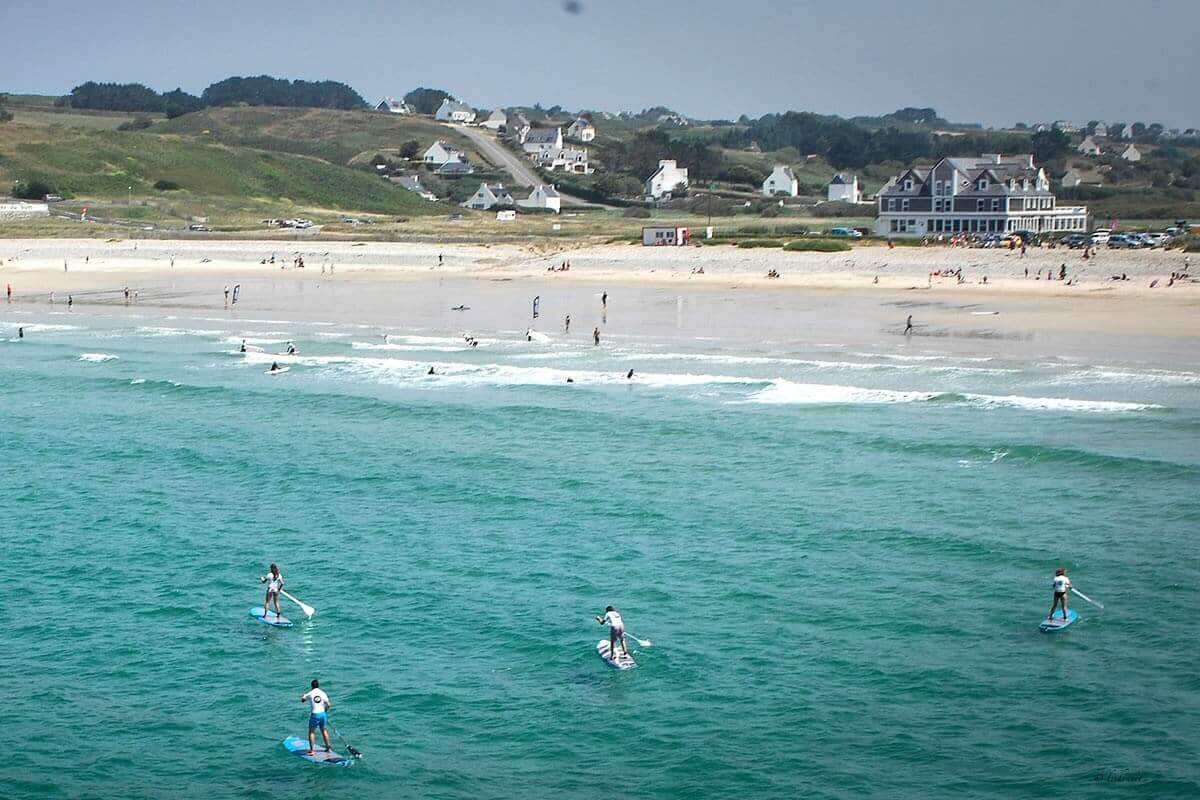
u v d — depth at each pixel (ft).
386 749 107.34
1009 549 149.59
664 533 160.25
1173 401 219.00
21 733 110.32
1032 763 101.30
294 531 165.07
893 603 135.03
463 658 124.88
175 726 111.75
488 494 179.32
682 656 123.65
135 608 138.72
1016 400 222.28
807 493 174.91
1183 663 118.11
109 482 190.08
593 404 233.35
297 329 334.24
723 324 320.50
